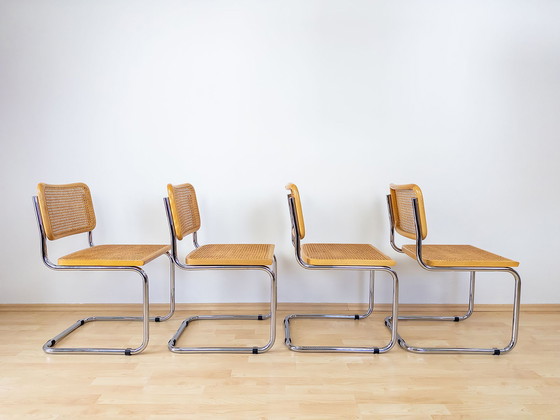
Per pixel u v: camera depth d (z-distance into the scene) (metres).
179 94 2.31
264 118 2.33
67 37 2.28
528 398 1.44
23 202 2.33
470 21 2.30
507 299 2.40
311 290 2.41
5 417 1.31
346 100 2.32
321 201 2.36
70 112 2.30
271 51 2.30
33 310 2.37
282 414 1.34
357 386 1.52
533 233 2.39
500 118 2.34
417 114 2.33
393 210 2.06
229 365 1.69
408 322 2.23
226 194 2.36
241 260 1.78
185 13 2.28
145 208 2.35
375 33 2.30
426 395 1.46
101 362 1.71
